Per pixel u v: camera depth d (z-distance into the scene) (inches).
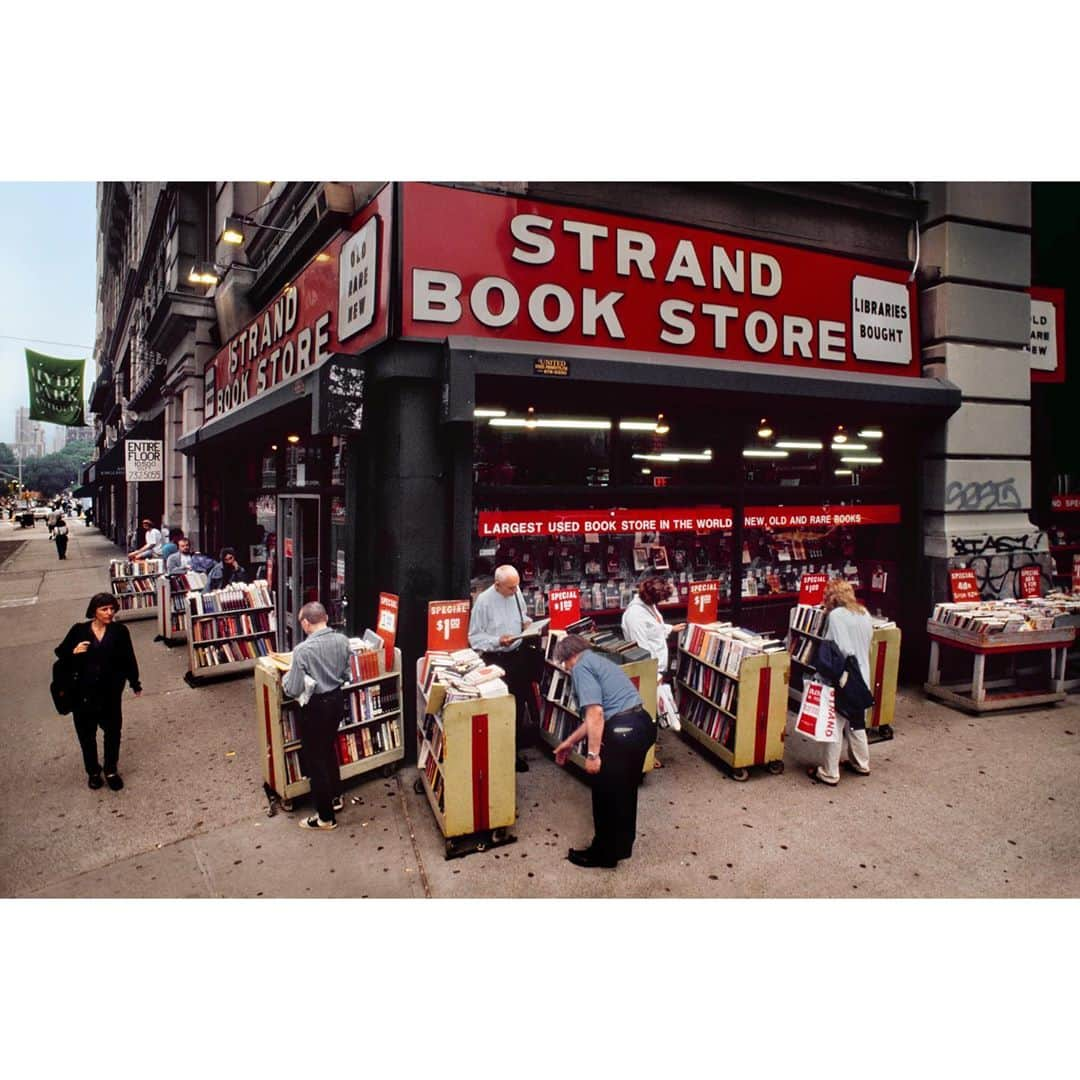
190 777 218.4
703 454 293.3
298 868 168.9
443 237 226.8
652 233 260.7
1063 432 378.9
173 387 653.9
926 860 172.1
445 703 171.5
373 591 249.1
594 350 246.2
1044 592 332.8
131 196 1117.1
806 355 292.0
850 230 305.7
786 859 172.4
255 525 452.8
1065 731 259.8
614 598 287.4
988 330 319.6
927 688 301.4
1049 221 361.7
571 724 225.9
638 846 178.2
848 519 318.0
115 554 1030.4
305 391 254.4
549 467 267.0
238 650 326.6
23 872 167.0
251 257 454.9
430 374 227.6
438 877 165.2
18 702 295.6
